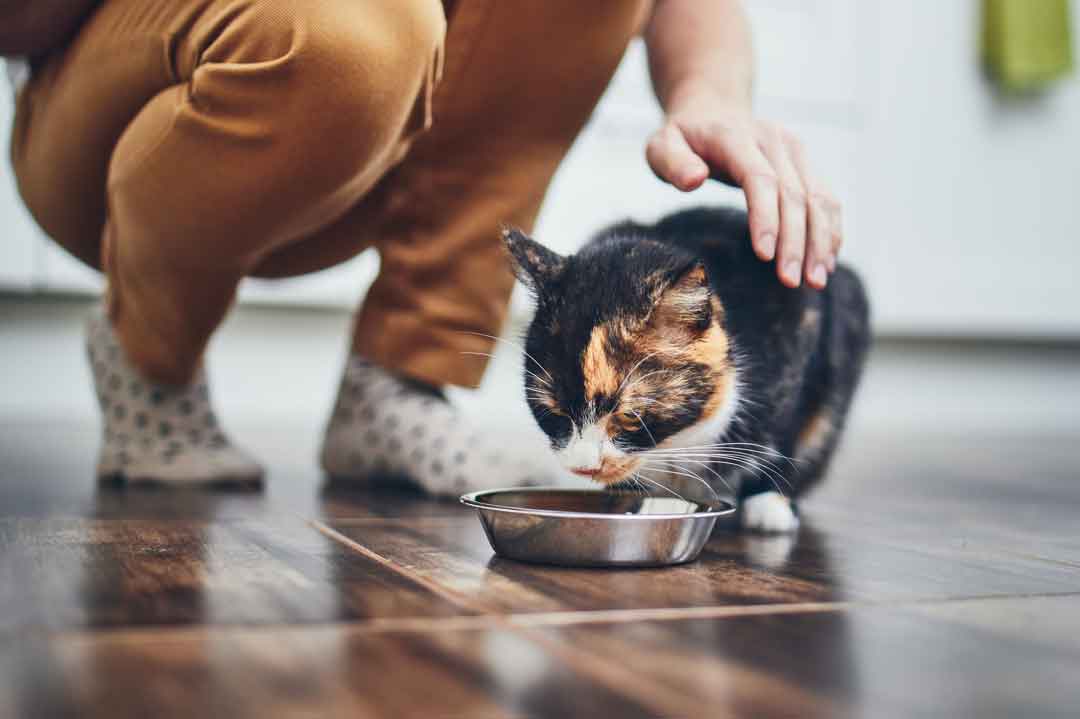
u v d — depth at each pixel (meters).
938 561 0.91
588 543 0.82
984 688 0.53
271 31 0.96
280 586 0.72
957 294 3.20
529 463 1.27
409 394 1.34
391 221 1.30
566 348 1.11
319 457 1.44
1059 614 0.70
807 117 2.99
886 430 2.87
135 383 1.33
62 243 1.32
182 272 1.15
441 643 0.59
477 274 1.29
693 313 1.06
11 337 2.67
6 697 0.48
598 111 2.78
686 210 1.32
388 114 1.02
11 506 1.09
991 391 3.42
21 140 1.24
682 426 1.11
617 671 0.55
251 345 2.85
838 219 1.06
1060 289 3.30
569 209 2.81
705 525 0.87
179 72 1.05
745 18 1.33
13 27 1.07
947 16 3.10
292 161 1.02
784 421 1.17
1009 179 3.22
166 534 0.93
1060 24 3.05
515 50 1.19
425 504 1.21
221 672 0.53
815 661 0.58
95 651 0.56
